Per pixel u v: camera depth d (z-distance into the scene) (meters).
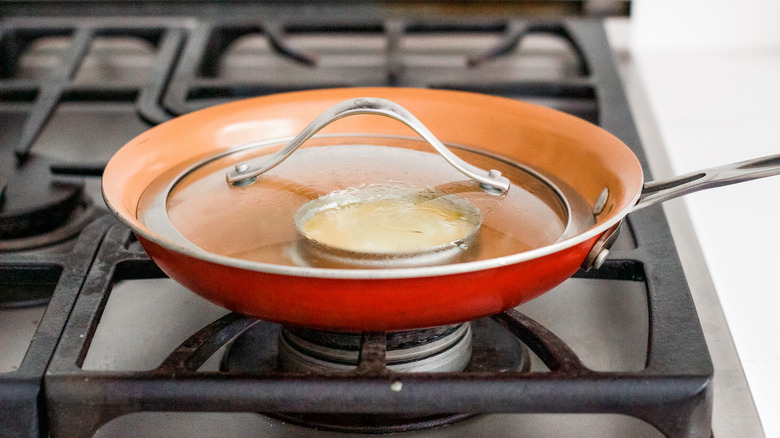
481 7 1.34
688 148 1.01
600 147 0.70
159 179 0.71
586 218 0.65
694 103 1.14
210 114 0.75
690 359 0.63
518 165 0.72
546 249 0.58
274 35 1.18
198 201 0.67
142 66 1.30
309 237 0.62
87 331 0.67
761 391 0.68
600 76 1.06
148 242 0.62
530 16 1.33
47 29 1.21
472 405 0.61
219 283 0.61
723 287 0.79
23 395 0.63
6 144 1.05
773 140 1.02
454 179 0.68
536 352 0.66
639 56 1.34
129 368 0.71
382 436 0.65
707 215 0.90
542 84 1.04
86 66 1.30
